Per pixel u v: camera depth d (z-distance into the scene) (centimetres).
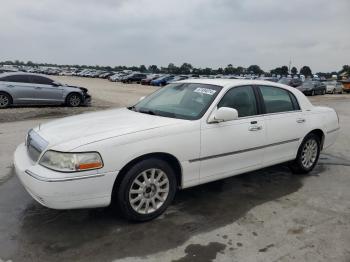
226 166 450
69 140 354
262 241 358
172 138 393
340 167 632
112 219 396
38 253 326
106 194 356
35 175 342
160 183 397
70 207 342
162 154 393
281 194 489
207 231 375
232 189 502
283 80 3175
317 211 435
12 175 537
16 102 1409
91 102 1783
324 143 600
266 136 489
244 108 473
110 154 352
